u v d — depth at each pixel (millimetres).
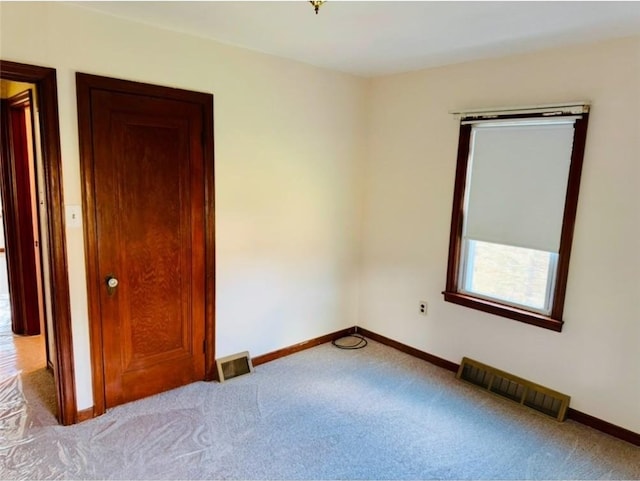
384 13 2266
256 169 3252
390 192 3826
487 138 3127
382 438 2607
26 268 3830
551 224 2848
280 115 3318
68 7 2311
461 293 3430
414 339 3783
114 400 2816
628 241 2549
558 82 2750
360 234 4125
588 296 2730
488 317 3234
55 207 2402
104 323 2693
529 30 2449
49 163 2361
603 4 2043
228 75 2986
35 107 2938
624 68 2484
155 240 2842
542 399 2967
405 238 3752
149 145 2721
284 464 2350
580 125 2645
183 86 2795
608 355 2684
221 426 2672
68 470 2244
